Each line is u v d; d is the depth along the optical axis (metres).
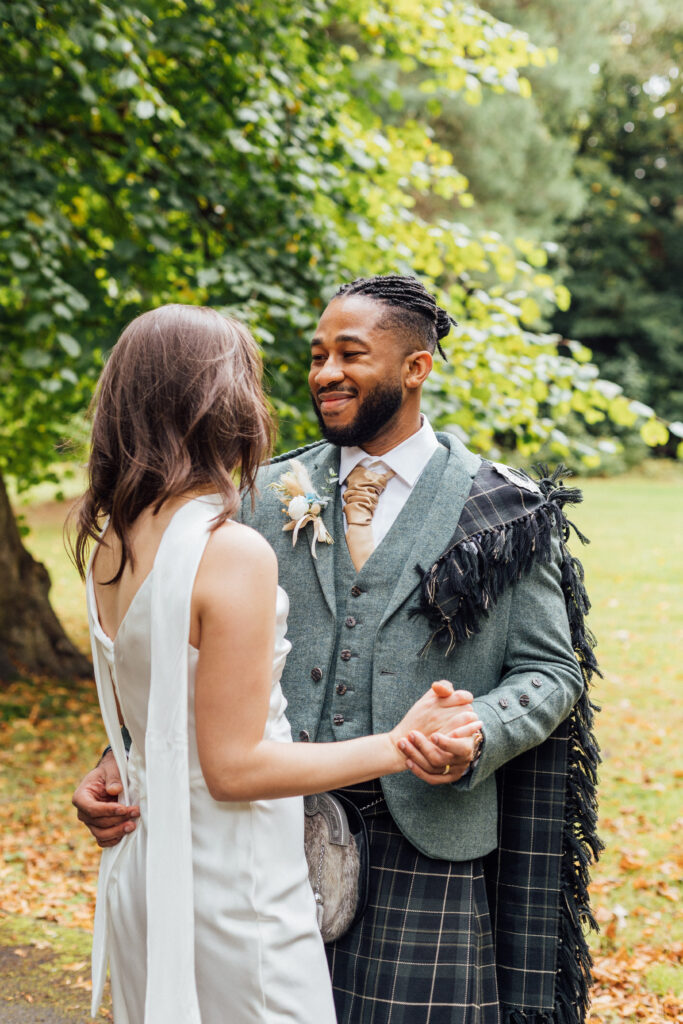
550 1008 1.57
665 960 2.99
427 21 5.39
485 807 1.56
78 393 6.33
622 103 23.25
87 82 4.96
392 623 1.55
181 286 5.61
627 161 24.17
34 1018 2.53
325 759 1.20
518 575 1.55
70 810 4.49
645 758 5.14
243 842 1.21
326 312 1.63
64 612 9.18
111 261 5.27
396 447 1.66
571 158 18.66
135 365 1.24
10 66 5.00
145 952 1.20
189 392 1.22
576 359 5.27
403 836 1.53
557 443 5.02
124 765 1.32
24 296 5.21
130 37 4.62
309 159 4.81
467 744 1.26
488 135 15.37
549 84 17.05
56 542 13.75
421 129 5.88
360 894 1.48
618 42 21.83
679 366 22.95
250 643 1.15
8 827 4.26
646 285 23.69
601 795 4.61
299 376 5.00
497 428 5.07
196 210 5.08
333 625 1.58
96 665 1.33
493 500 1.60
